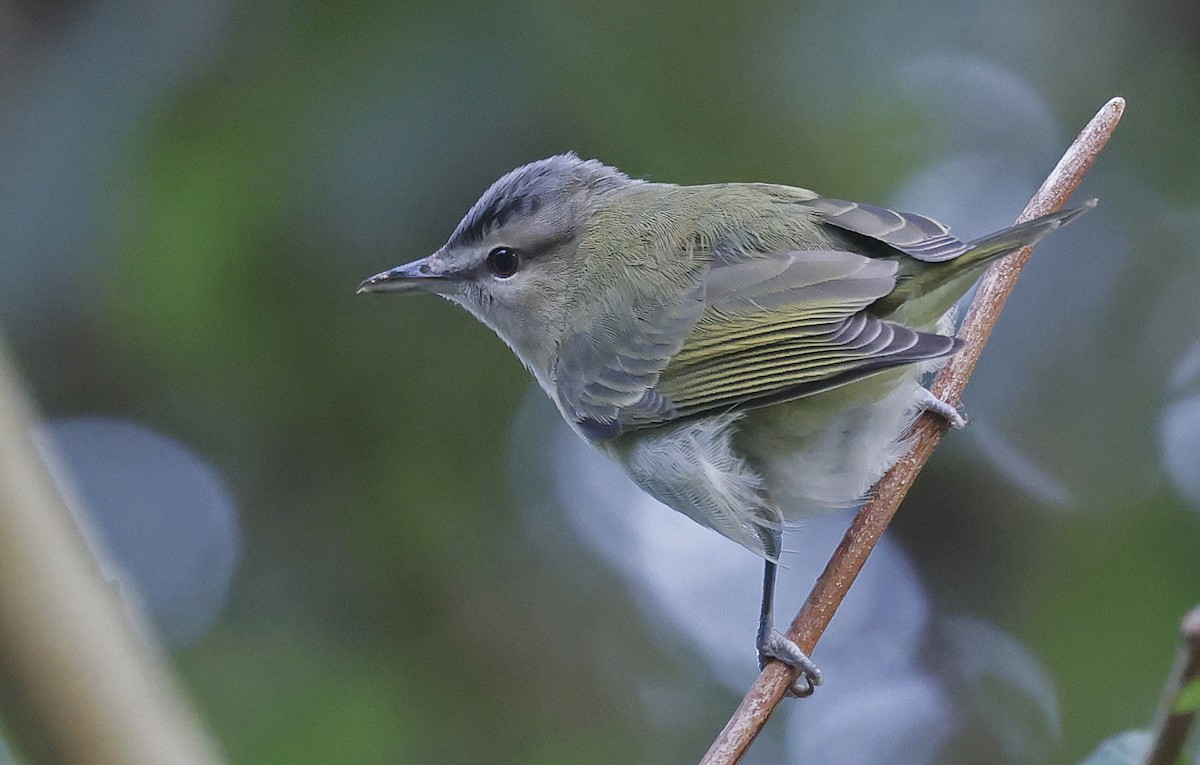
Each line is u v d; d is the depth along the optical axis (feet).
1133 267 43.78
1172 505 39.93
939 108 39.83
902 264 24.00
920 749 42.86
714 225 27.35
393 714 35.94
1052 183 25.31
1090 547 40.19
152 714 6.33
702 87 34.47
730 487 25.57
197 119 33.19
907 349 22.49
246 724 34.99
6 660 6.06
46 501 6.22
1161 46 41.93
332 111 33.14
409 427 37.86
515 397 38.22
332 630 38.11
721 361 25.62
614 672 41.04
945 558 44.93
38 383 36.96
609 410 27.68
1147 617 37.88
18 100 33.83
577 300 28.84
